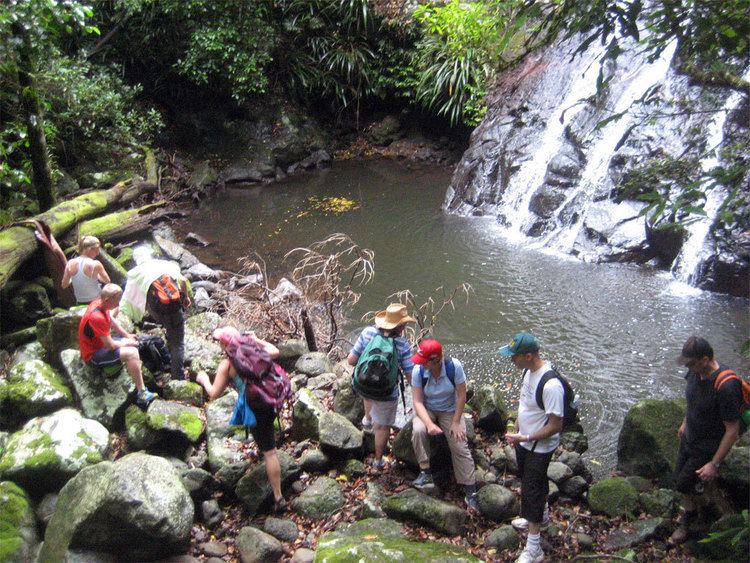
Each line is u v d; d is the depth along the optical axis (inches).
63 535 179.8
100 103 486.0
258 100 606.2
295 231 468.4
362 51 634.2
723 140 354.9
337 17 635.5
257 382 192.5
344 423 219.5
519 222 455.2
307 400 225.5
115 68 556.1
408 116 648.4
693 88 392.8
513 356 176.9
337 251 432.5
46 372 235.0
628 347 306.7
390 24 625.0
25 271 325.4
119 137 507.2
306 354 273.3
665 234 373.4
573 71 486.9
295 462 210.7
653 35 148.3
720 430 176.9
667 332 316.5
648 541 188.2
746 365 286.8
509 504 194.7
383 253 425.4
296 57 619.5
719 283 347.6
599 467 231.3
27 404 224.8
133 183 473.7
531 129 491.2
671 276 370.0
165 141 585.3
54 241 316.5
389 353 197.8
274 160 589.6
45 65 428.1
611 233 397.4
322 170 606.9
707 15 137.9
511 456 213.8
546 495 178.4
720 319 324.2
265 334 304.3
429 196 530.0
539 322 332.2
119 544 179.2
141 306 247.3
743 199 146.9
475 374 292.0
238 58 560.7
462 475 197.3
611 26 144.3
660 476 209.9
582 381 283.7
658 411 216.4
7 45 310.0
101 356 227.8
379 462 212.8
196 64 561.6
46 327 255.8
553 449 177.9
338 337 315.6
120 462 188.7
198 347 270.4
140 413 225.8
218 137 593.9
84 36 540.4
